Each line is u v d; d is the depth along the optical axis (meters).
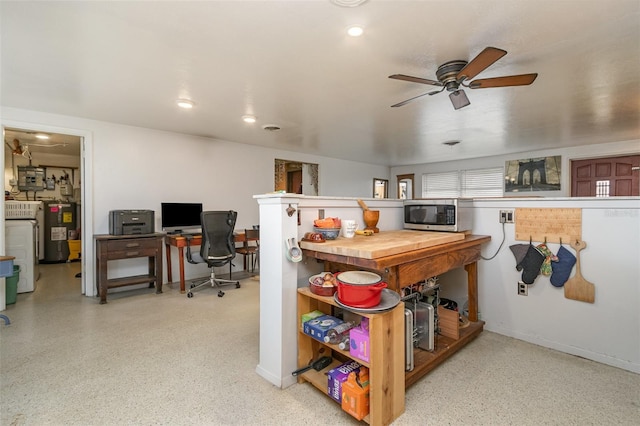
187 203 4.59
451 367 2.15
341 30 1.92
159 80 2.67
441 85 2.44
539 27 1.90
